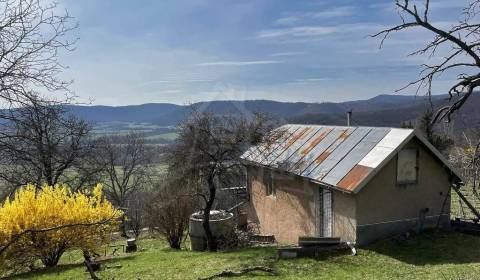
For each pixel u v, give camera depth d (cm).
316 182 1841
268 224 2527
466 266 1347
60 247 1944
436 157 1753
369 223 1670
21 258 1838
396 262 1454
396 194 1719
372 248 1617
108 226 2011
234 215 2695
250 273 1435
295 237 2164
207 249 2250
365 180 1592
